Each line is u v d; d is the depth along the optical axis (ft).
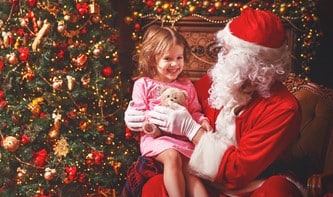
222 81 9.80
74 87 13.16
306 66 15.26
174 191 9.60
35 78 13.02
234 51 9.79
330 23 16.10
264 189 9.37
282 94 9.87
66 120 13.24
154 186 9.86
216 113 10.52
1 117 13.08
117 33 14.24
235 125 9.94
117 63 14.10
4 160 13.02
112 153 13.83
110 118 14.12
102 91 13.53
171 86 10.95
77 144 13.23
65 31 13.04
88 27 13.50
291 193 9.29
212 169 9.66
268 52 9.65
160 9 15.17
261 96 9.89
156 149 10.13
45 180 13.33
